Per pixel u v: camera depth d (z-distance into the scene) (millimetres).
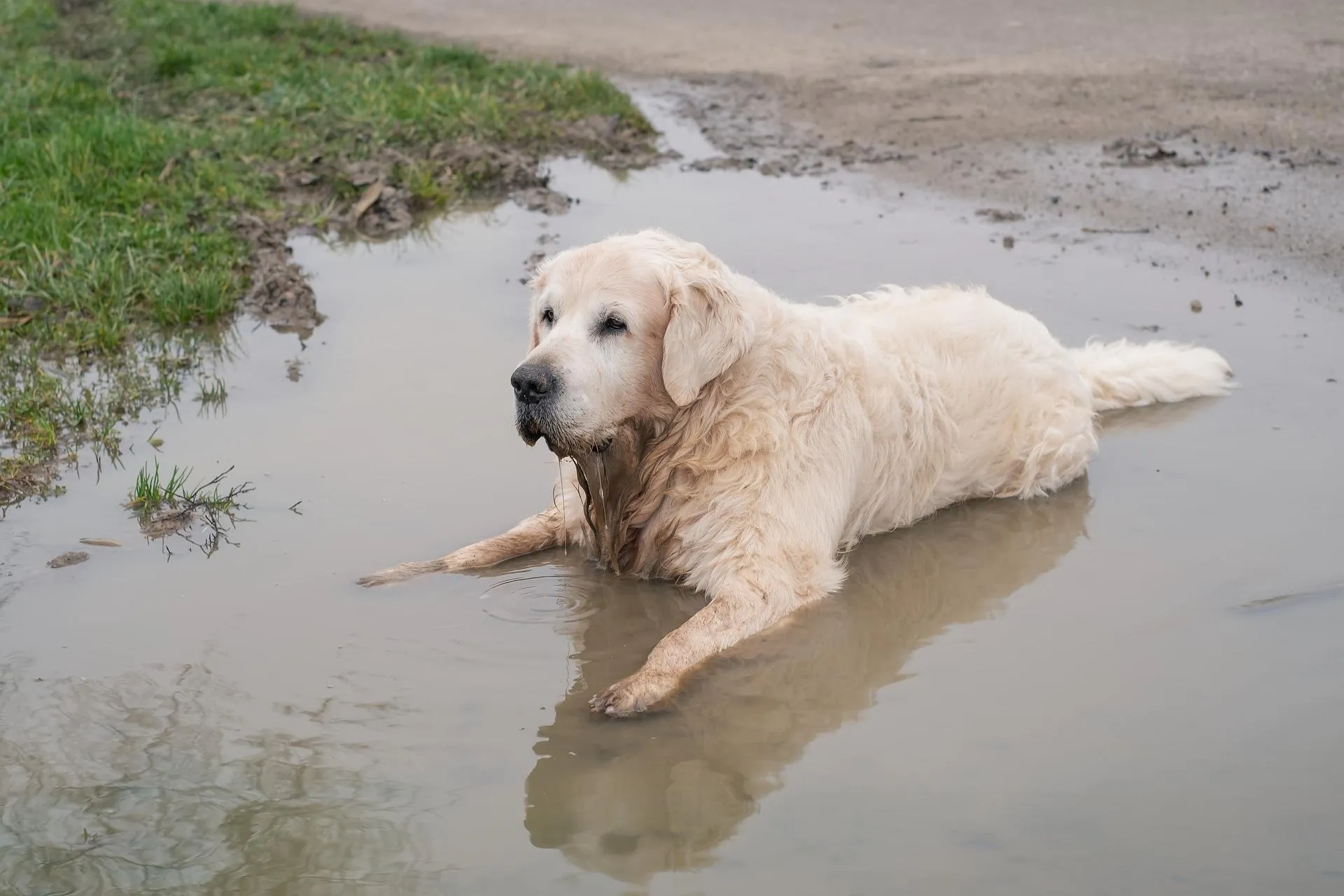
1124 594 4871
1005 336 6133
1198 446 6047
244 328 7781
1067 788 3693
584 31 16266
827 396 5297
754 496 5062
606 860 3512
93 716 4250
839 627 4832
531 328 5363
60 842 3641
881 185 10016
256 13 15656
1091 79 12594
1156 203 9180
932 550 5484
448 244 9188
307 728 4184
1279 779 3680
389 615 4906
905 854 3439
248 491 5852
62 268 8258
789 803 3725
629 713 4266
